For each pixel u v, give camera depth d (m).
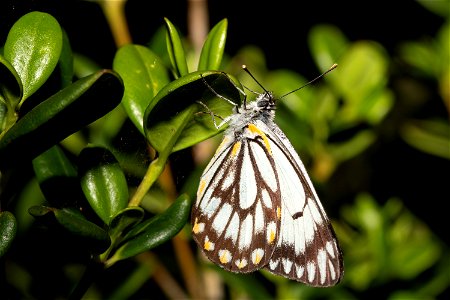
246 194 0.21
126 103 0.19
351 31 0.31
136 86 0.19
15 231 0.17
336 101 0.24
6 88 0.17
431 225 0.28
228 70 0.26
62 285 0.23
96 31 0.25
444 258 0.24
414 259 0.24
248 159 0.21
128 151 0.19
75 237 0.17
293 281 0.23
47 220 0.17
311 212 0.22
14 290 0.22
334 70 0.24
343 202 0.27
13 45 0.18
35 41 0.18
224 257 0.21
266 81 0.26
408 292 0.24
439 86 0.26
